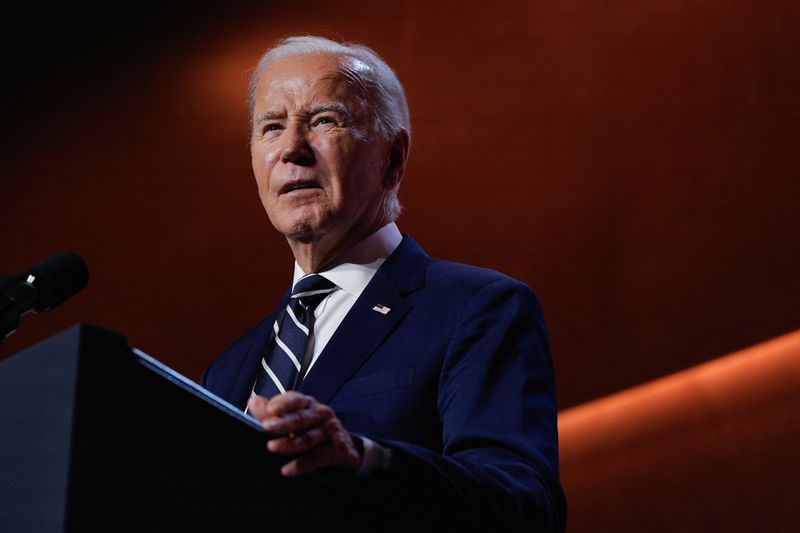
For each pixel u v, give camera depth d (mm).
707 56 10727
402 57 11398
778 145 10398
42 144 11914
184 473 2307
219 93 11859
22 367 2285
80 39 12141
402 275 4578
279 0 11898
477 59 11242
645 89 10812
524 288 4352
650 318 10312
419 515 2846
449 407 3877
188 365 11148
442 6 11461
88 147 11859
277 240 11406
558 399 10305
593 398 10258
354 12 11648
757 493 9750
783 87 10500
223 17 12023
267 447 2375
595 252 10570
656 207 10531
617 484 10023
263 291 11273
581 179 10758
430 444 3922
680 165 10570
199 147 11750
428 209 10961
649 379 10195
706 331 10188
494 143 11016
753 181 10375
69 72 12070
